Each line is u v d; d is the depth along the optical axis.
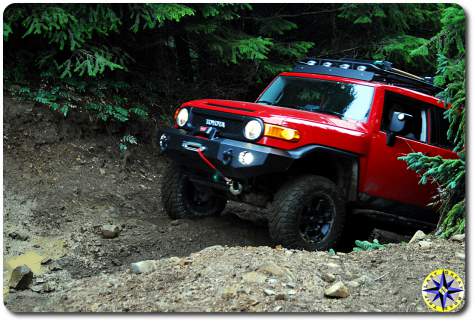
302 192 6.45
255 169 6.31
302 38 11.79
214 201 7.80
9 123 8.48
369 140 6.90
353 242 8.14
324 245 6.61
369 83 7.24
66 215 7.46
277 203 6.47
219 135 6.70
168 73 10.66
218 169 6.60
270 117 6.39
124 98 9.70
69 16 8.38
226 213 8.15
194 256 5.50
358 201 6.99
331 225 6.67
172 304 4.58
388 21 11.19
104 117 9.05
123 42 9.90
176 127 7.24
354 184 6.89
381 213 7.18
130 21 9.52
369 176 6.96
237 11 10.66
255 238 7.38
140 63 10.50
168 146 7.05
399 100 7.34
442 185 6.39
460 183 6.20
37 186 7.90
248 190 6.79
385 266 5.13
